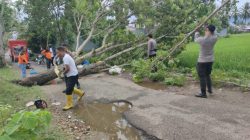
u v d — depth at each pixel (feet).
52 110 29.86
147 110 27.89
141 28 54.29
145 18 51.98
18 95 34.45
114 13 53.21
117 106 30.86
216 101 29.27
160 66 42.80
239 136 20.79
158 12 51.67
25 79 42.29
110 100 32.50
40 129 11.89
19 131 11.46
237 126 22.58
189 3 51.60
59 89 38.32
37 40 110.01
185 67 48.55
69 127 24.98
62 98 34.04
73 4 77.41
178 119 24.81
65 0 82.17
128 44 52.60
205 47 30.17
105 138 22.71
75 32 86.02
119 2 51.21
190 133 21.89
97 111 29.43
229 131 21.72
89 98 33.63
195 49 70.28
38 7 85.25
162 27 52.13
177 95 32.35
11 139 10.83
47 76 42.80
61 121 26.48
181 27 50.78
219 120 24.00
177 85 38.01
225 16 50.65
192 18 51.42
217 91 33.65
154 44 45.83
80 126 25.30
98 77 46.37
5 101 31.68
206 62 30.45
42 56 90.84
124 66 51.26
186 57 54.34
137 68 42.88
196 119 24.52
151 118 25.63
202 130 22.22
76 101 32.81
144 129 23.49
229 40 99.30
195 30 40.93
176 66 47.93
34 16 87.86
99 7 51.72
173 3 50.39
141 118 25.89
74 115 28.35
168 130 22.79
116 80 42.96
